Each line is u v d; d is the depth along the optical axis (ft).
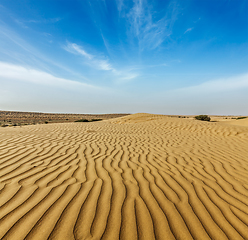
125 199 7.34
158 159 13.64
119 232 5.49
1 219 5.69
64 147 15.83
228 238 5.49
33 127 31.04
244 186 9.12
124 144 18.88
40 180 8.71
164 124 39.88
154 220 6.13
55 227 5.50
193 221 6.19
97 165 11.42
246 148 18.60
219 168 11.87
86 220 5.92
